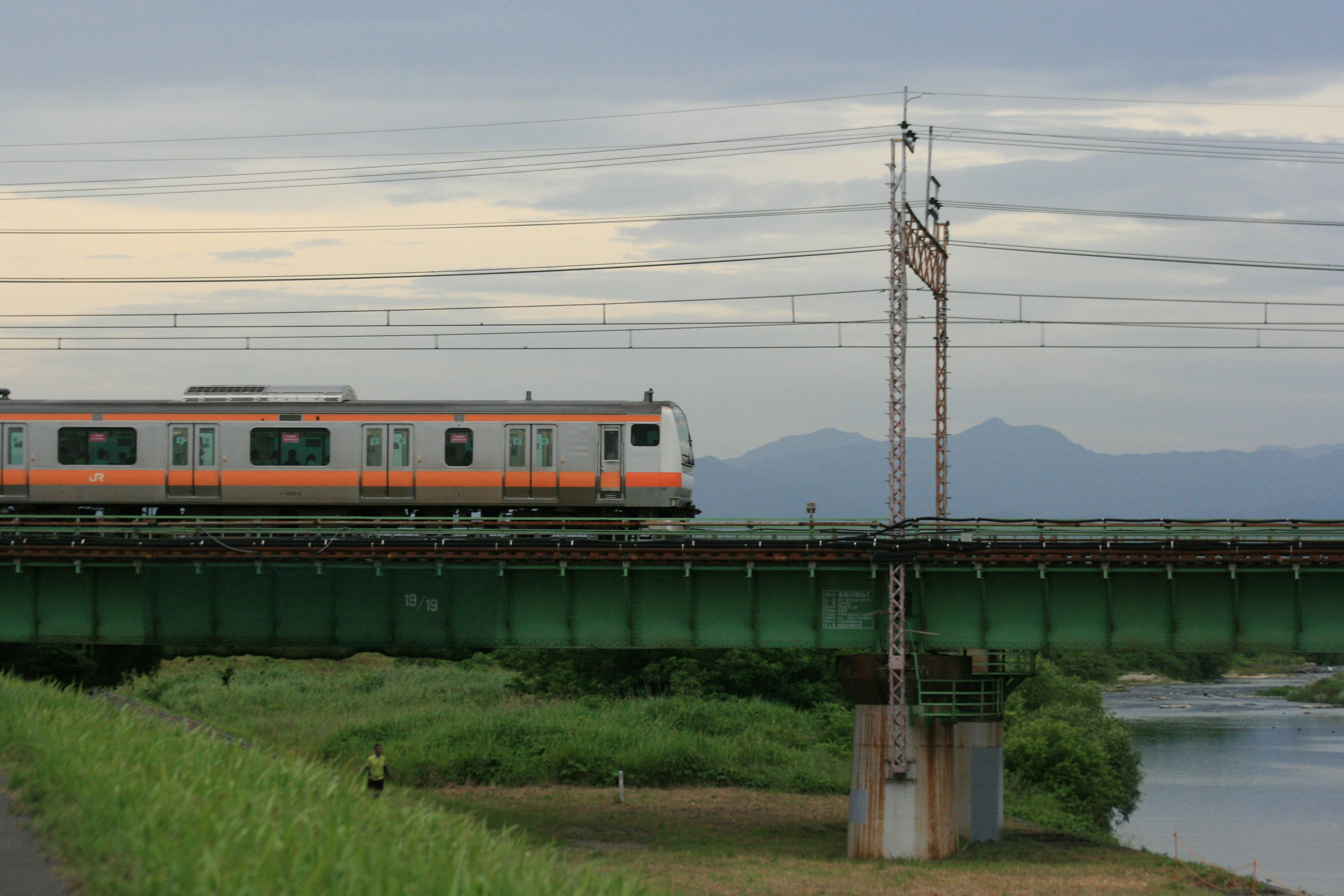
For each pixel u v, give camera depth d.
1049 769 84.38
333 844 21.14
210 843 20.78
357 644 53.25
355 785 30.70
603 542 52.78
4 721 33.34
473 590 53.03
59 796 25.00
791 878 48.81
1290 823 85.06
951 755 55.19
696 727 90.62
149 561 53.25
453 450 59.84
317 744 78.50
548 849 27.53
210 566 53.31
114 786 24.56
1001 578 52.16
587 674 111.75
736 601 52.88
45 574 54.03
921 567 51.94
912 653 53.34
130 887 18.53
